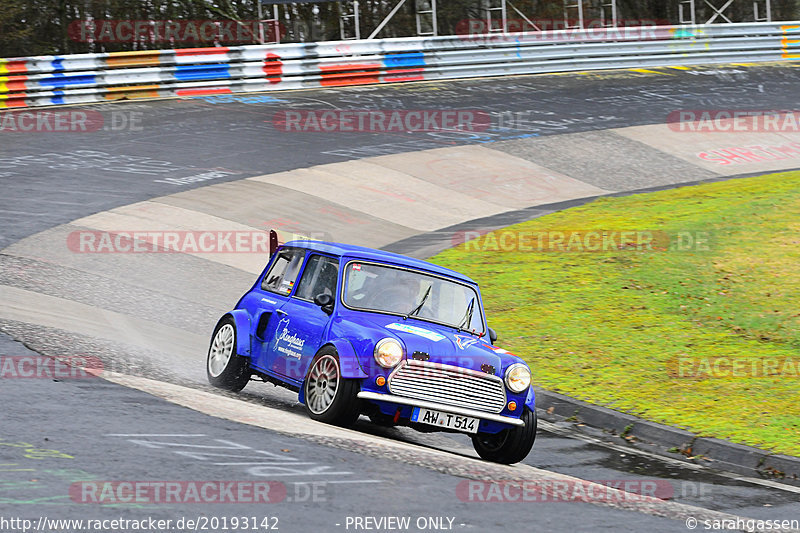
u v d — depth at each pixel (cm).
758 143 10675
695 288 5572
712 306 5297
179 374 3688
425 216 7644
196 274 5566
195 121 10106
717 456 3509
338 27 16075
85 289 4872
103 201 6938
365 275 3403
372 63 12662
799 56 15412
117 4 15088
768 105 12250
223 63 11712
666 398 4056
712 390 4153
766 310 5197
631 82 13362
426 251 6619
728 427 3700
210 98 11356
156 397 3114
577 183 8975
